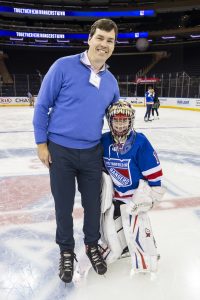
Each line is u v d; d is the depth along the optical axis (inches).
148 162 80.0
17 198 149.8
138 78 979.9
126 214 82.9
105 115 82.4
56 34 1339.8
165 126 436.1
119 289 82.7
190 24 1322.6
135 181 83.0
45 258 98.0
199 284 85.1
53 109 78.2
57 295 80.7
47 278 87.9
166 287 83.5
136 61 1369.3
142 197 79.8
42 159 80.3
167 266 93.4
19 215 130.0
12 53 1346.0
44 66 1382.9
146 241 83.7
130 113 75.7
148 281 86.0
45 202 145.1
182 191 160.9
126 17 1396.4
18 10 1240.2
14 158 233.8
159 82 965.8
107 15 1317.7
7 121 495.8
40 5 1302.9
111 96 80.2
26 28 1362.0
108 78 79.0
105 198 83.2
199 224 122.1
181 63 1306.6
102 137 84.0
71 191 82.8
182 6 1257.4
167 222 123.6
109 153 82.1
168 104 840.9
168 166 212.7
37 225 121.0
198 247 104.5
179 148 275.7
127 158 80.0
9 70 1322.6
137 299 79.0
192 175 191.2
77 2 1330.0
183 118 554.9
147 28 1424.7
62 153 78.2
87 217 86.3
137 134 80.5
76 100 74.3
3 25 1317.7
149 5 1294.3
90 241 87.7
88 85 73.8
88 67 73.6
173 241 108.4
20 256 99.0
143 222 83.4
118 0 1321.4
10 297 80.2
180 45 1318.9
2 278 87.9
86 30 1397.6
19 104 943.7
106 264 88.5
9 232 115.0
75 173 82.7
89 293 81.3
